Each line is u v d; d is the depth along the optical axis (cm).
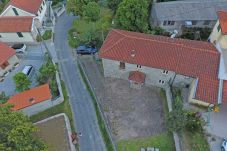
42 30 6178
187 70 4141
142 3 5169
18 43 5928
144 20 5303
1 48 5241
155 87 4756
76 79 5125
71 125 4400
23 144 3034
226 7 5416
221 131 3909
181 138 3850
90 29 5984
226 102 3803
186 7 5478
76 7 5844
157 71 4359
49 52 5709
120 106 4534
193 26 5534
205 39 5466
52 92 4716
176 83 4531
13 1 5903
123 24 5231
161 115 4347
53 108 4644
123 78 4912
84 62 5394
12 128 3134
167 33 5550
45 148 3247
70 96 4834
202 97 3934
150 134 4141
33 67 5381
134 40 4409
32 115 4578
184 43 4456
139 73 4525
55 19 6625
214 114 4100
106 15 6384
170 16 5394
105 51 4422
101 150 4069
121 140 4109
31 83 5009
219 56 4175
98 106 4531
